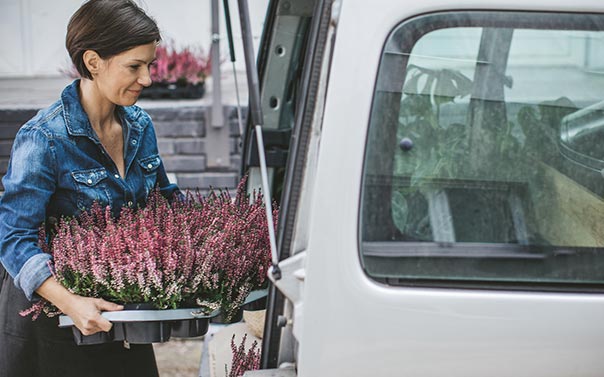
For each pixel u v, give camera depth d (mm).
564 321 1551
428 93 1576
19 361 2205
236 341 2641
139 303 1918
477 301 1542
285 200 1617
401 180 1570
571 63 1624
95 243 1908
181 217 2047
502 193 1604
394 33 1559
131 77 2068
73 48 2055
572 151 1636
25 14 6699
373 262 1549
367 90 1542
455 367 1546
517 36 1601
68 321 1966
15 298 2182
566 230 1605
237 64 6469
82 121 2105
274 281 1574
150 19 2082
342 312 1531
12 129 5234
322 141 1539
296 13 2572
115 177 2178
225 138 5352
